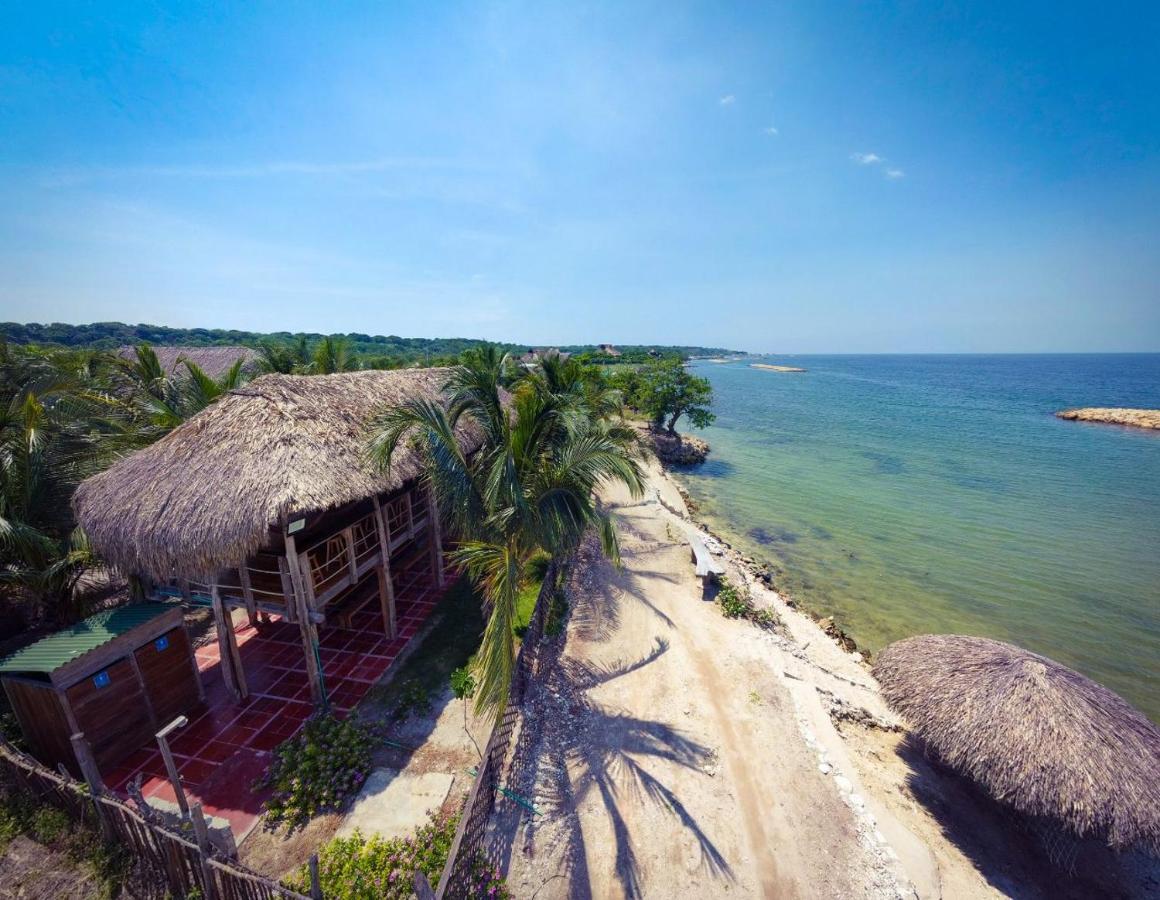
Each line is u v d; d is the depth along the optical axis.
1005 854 7.99
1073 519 25.55
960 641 9.55
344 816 7.40
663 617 13.66
